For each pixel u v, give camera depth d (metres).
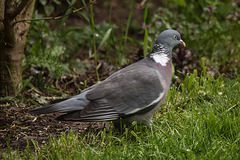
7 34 7.28
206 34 10.70
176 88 8.43
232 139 5.90
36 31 9.98
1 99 7.46
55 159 5.64
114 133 6.47
